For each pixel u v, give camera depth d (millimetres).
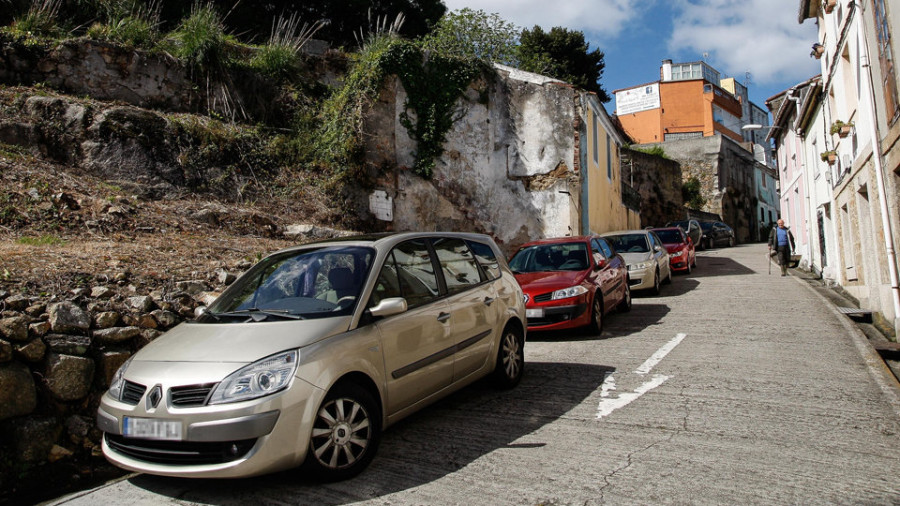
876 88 9266
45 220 8188
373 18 22859
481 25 16234
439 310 4957
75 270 6340
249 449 3465
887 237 8922
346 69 15586
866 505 3314
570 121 16141
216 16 14430
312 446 3686
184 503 3729
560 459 4145
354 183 13352
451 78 15312
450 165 15164
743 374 6258
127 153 10641
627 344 8141
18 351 4543
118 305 5766
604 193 20125
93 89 11680
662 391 5750
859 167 10836
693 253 19656
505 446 4457
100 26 12406
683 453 4168
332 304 4352
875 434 4430
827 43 14297
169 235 9062
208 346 3914
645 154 33938
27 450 4301
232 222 10539
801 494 3473
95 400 4949
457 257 5688
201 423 3447
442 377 4867
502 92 16234
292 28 16375
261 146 12836
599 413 5160
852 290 12625
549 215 15891
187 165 11312
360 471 3986
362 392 4031
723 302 11727
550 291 8641
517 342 6262
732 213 41906
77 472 4465
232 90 13367
